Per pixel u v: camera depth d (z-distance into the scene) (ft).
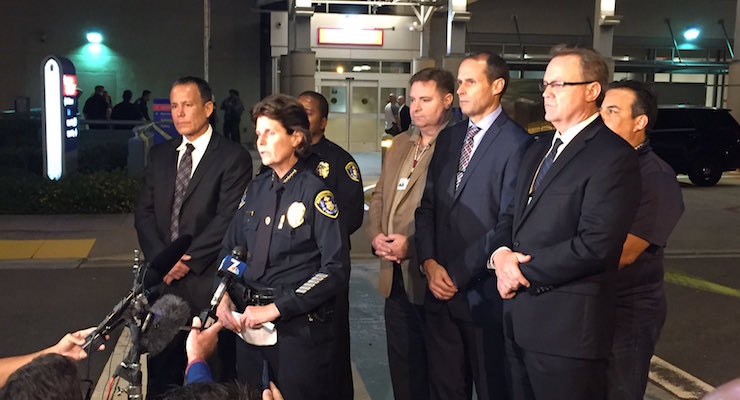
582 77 10.04
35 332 21.11
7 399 6.29
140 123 59.31
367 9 80.48
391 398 16.55
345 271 10.93
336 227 10.96
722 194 48.21
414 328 14.08
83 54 82.02
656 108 12.04
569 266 9.70
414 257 13.47
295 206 10.91
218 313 10.47
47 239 32.40
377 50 79.00
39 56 81.15
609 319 10.07
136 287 7.97
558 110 10.19
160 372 13.38
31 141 56.34
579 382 10.05
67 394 6.39
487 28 79.87
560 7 80.18
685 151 51.42
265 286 11.03
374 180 53.16
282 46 70.74
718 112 52.54
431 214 13.07
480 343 12.56
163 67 83.61
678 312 23.54
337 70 79.00
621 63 77.92
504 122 12.50
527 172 10.86
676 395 17.07
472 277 12.21
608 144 9.95
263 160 11.00
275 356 11.03
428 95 13.50
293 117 10.89
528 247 10.32
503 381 12.54
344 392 12.42
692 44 81.61
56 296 24.62
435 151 13.20
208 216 13.91
